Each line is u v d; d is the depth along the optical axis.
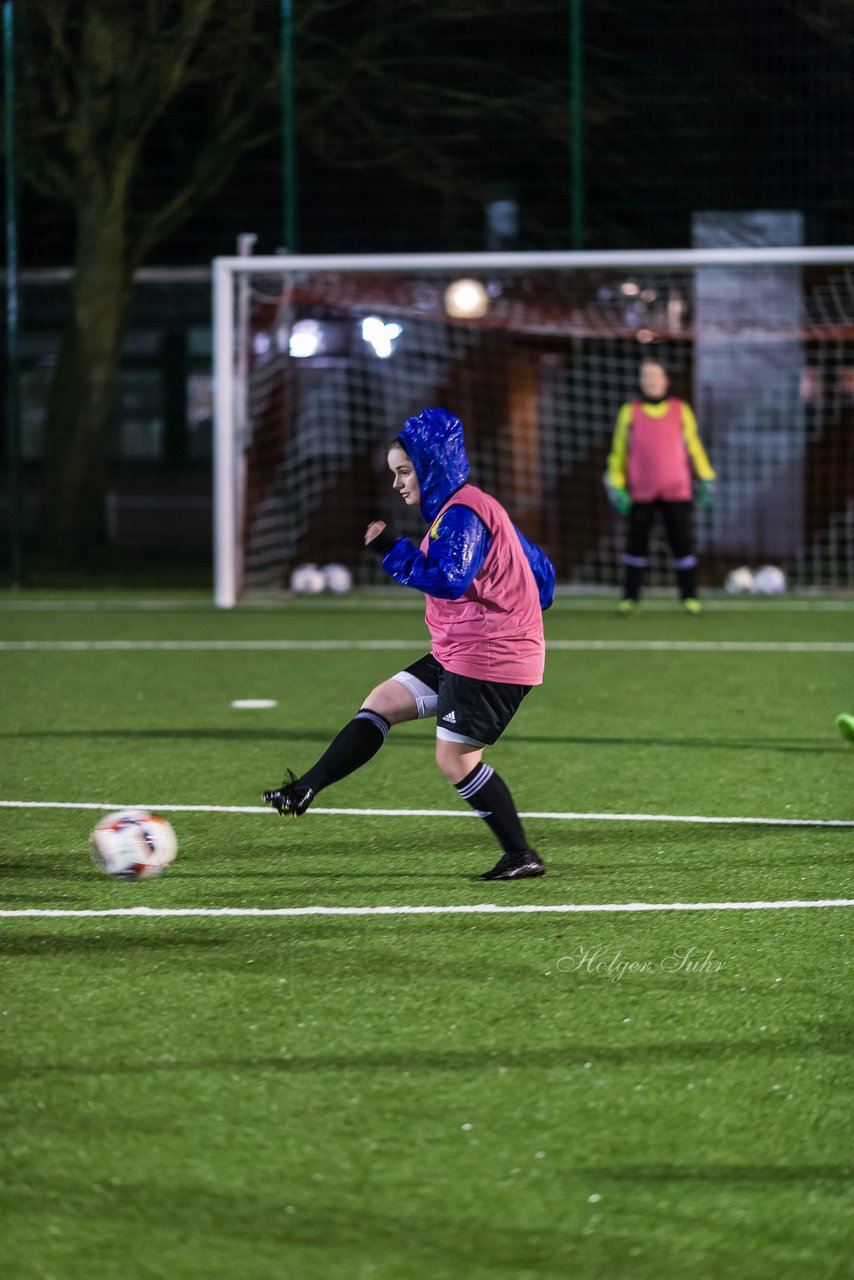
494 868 22.20
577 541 73.62
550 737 34.03
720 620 57.25
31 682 42.50
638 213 69.81
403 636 52.97
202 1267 11.34
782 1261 11.38
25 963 18.08
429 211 77.56
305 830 25.12
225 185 82.06
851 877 22.08
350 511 75.12
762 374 72.56
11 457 69.00
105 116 73.94
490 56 69.81
